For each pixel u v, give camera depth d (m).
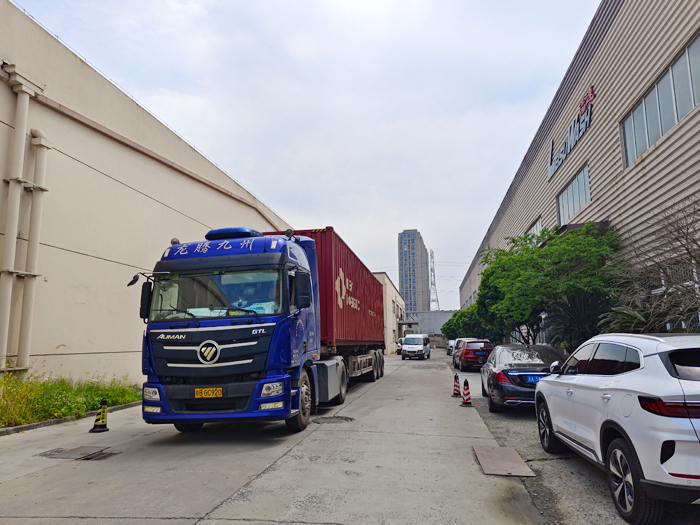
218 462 6.16
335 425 8.72
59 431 8.70
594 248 14.13
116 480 5.45
